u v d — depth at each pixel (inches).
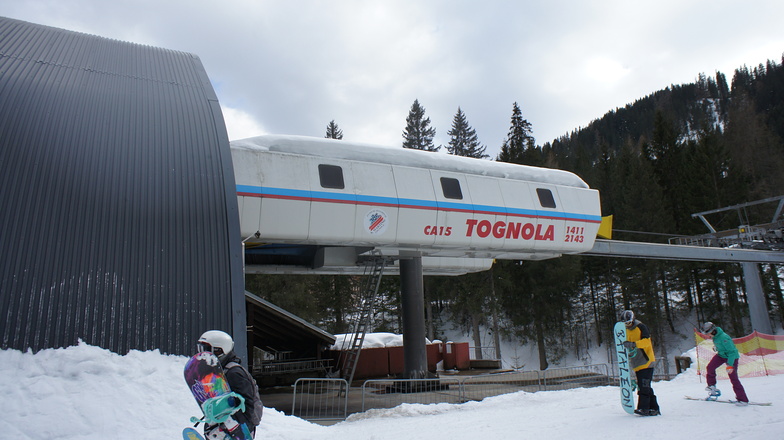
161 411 243.8
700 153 1683.1
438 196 547.5
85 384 241.6
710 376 354.3
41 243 277.4
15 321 252.4
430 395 528.7
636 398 406.6
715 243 1013.8
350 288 1622.8
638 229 1561.3
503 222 579.8
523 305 1480.1
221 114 415.5
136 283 292.7
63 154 315.9
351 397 542.9
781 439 225.5
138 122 368.5
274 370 731.4
